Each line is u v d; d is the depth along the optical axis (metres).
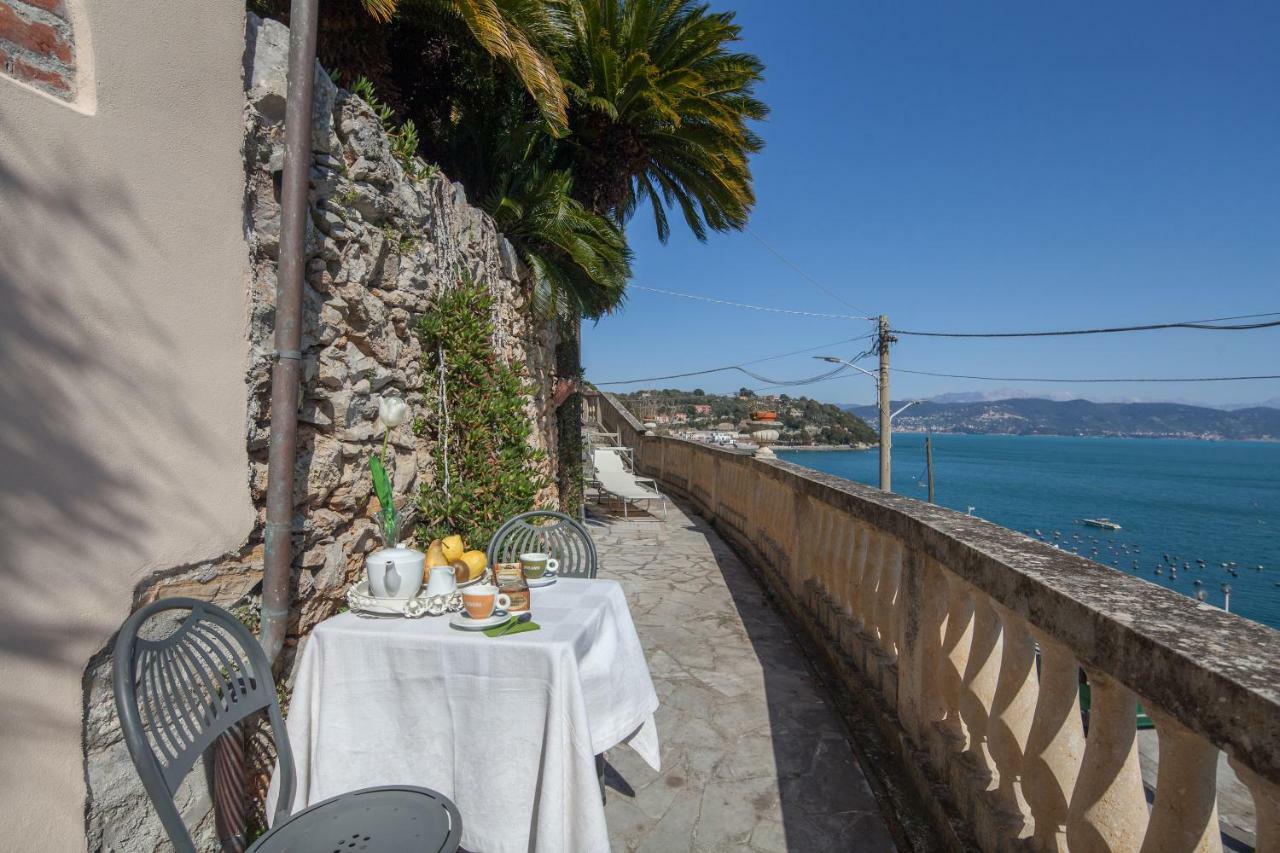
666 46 8.96
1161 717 1.28
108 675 1.71
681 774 2.87
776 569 5.73
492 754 2.06
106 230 1.71
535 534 3.73
